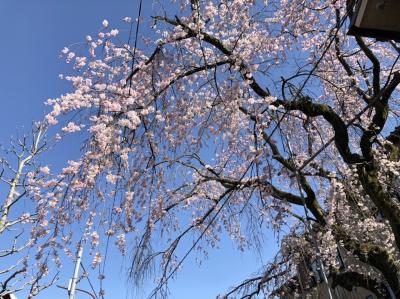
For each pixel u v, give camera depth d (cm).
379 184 783
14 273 736
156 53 795
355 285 1016
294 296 1109
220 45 791
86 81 746
